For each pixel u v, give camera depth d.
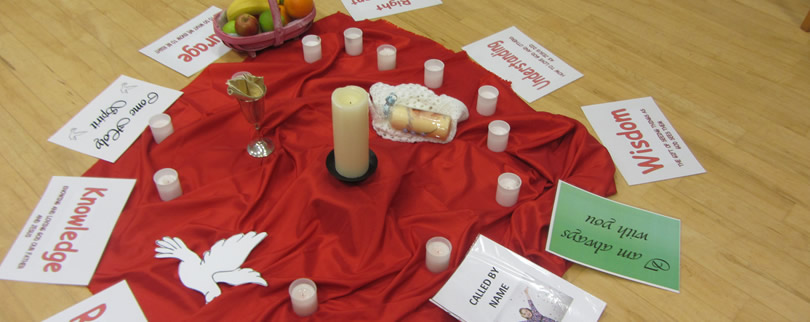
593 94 1.95
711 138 1.82
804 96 1.99
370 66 1.98
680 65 2.09
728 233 1.56
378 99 1.71
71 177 1.56
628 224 1.53
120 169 1.61
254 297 1.31
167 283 1.33
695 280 1.44
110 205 1.49
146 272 1.34
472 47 2.10
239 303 1.29
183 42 2.06
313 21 2.14
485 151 1.66
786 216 1.61
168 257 1.38
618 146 1.78
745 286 1.44
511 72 2.01
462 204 1.55
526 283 1.36
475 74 1.95
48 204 1.50
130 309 1.30
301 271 1.38
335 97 1.35
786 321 1.38
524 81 1.98
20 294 1.33
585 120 1.85
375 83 1.83
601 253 1.46
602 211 1.54
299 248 1.43
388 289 1.33
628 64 2.08
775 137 1.84
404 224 1.48
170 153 1.63
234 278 1.34
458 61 2.00
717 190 1.67
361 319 1.28
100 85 1.88
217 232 1.43
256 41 1.92
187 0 2.25
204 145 1.66
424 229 1.46
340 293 1.33
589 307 1.33
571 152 1.66
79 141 1.69
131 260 1.39
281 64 1.92
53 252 1.40
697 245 1.52
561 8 2.32
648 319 1.36
